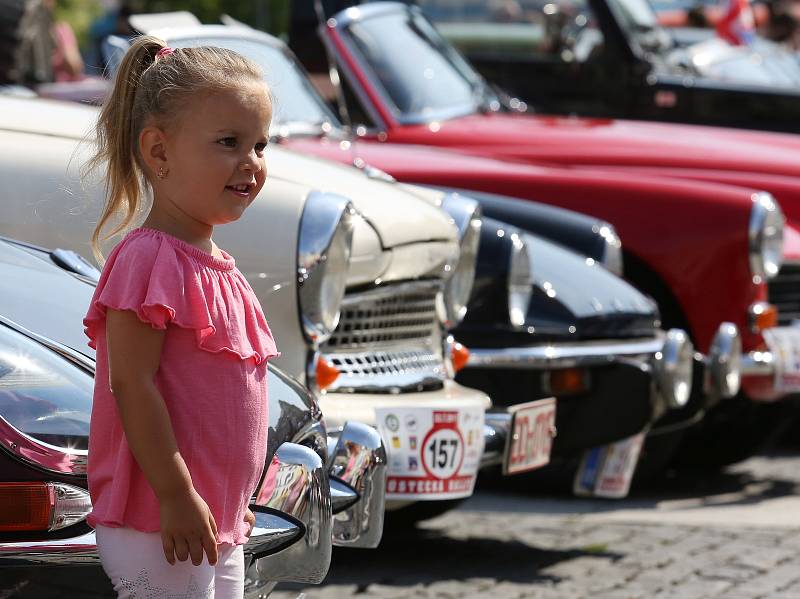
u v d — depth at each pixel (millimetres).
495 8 17766
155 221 4441
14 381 4789
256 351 4449
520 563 8914
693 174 14031
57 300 5418
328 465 5680
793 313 13070
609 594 8211
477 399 8211
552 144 14195
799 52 21906
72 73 21203
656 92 17375
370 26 13938
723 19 20344
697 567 8938
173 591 4312
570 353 9672
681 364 10086
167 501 4176
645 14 18094
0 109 7289
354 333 7789
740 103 17688
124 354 4199
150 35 4543
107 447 4355
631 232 11938
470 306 9633
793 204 13914
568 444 9859
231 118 4324
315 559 5324
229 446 4336
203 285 4324
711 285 11867
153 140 4375
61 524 4605
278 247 7023
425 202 8414
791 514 10742
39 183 6828
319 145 11477
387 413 7625
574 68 17469
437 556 9031
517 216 10875
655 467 11469
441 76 14523
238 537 4449
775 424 12508
